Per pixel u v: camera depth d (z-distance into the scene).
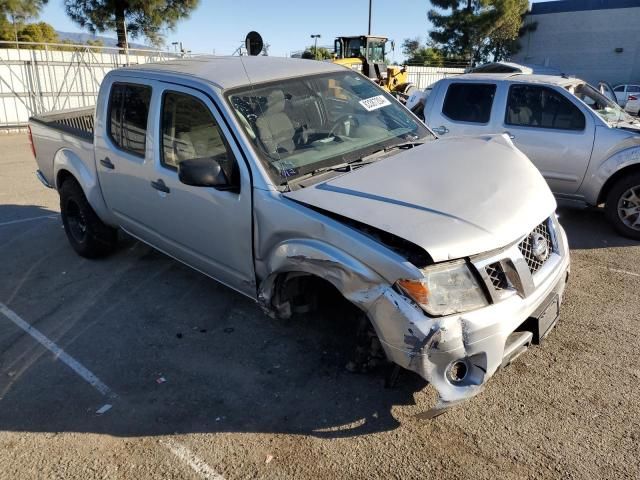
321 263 2.93
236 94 3.64
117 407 3.25
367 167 3.43
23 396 3.39
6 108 16.67
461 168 3.37
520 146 6.50
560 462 2.72
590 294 4.52
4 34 27.12
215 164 3.32
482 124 6.79
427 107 7.33
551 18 47.84
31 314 4.43
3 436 3.04
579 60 47.31
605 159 5.96
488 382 3.35
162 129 4.03
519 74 7.12
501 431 2.95
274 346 3.81
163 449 2.90
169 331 4.07
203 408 3.21
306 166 3.42
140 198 4.37
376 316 2.74
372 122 4.11
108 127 4.64
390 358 2.75
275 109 3.68
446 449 2.83
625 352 3.64
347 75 4.39
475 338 2.62
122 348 3.88
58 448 2.94
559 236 3.38
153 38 26.44
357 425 3.02
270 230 3.23
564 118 6.27
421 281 2.57
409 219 2.76
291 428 3.02
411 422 3.03
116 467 2.79
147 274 5.10
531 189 3.27
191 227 3.91
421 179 3.20
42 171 5.85
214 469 2.76
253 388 3.37
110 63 18.75
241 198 3.40
